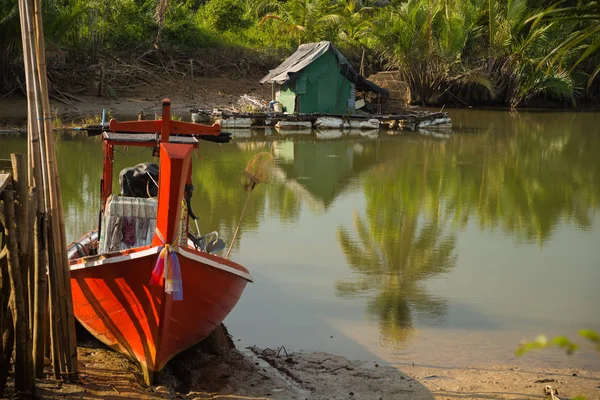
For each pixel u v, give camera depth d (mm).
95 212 13133
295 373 6793
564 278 10219
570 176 18812
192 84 34844
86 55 34562
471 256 11297
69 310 6055
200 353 7160
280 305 8914
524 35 38875
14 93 30969
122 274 6051
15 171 5477
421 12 37844
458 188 16969
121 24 37125
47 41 29141
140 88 34594
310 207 14484
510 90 39500
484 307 8992
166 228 5715
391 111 34219
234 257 10883
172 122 7473
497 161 21203
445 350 7578
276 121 29125
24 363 5555
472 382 6688
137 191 8219
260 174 8680
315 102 30750
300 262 10727
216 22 42219
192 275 6145
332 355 7332
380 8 41750
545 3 37656
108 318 6555
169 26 38656
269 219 13359
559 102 41781
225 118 28172
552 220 13852
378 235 12453
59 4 30422
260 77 39312
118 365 6680
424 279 10109
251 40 42312
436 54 37906
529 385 6629
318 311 8727
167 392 6125
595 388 6574
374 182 17500
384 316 8609
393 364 7156
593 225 13469
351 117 29578
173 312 6215
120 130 7441
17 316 5477
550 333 8148
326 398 6250
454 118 34125
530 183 17734
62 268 5984
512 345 7762
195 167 18625
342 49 42938
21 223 5539
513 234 12750
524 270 10594
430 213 14250
